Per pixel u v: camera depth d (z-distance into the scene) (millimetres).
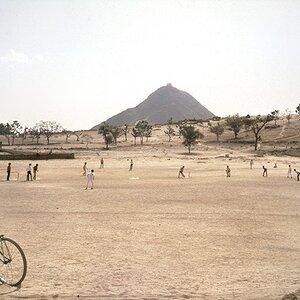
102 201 24688
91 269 9664
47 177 45656
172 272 9531
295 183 38031
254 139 159250
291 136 154125
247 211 20922
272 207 22453
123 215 19406
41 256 11039
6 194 28344
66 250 11961
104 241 13484
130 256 11336
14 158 84000
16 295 7066
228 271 9711
